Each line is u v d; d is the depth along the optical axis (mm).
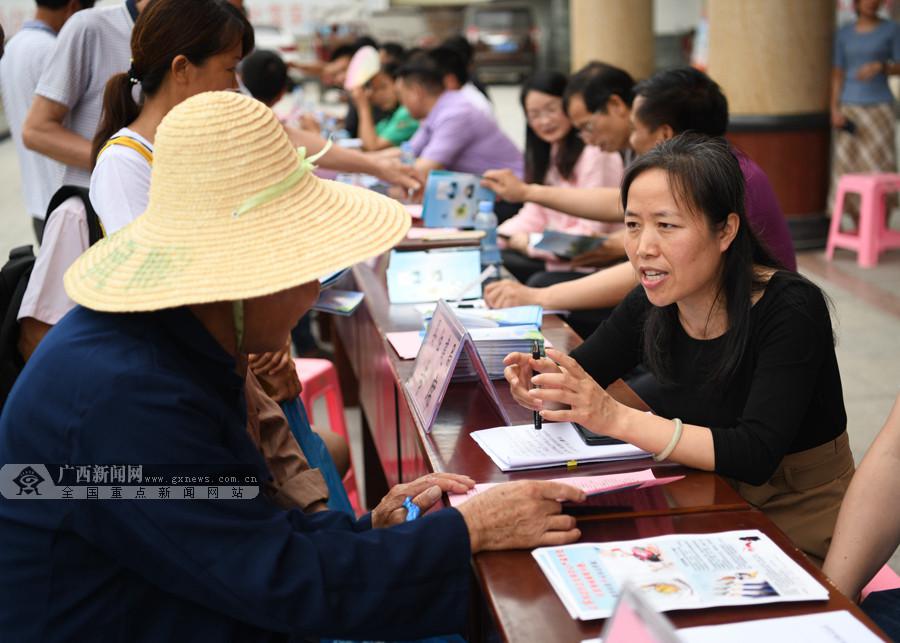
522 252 3994
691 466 1718
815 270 6102
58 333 1336
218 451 1312
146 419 1256
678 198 1745
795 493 1953
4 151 13375
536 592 1345
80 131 3092
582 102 3461
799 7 6453
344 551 1362
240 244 1332
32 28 3479
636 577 1352
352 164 3719
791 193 6668
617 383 2240
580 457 1747
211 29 2209
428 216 3553
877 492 1673
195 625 1350
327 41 15836
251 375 1896
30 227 8133
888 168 6766
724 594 1300
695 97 2695
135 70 2264
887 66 6586
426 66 5312
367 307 3096
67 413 1258
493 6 20812
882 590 1714
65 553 1289
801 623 1241
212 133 1353
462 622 1425
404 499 1648
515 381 1854
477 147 5156
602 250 3379
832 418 1935
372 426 3266
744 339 1832
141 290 1289
